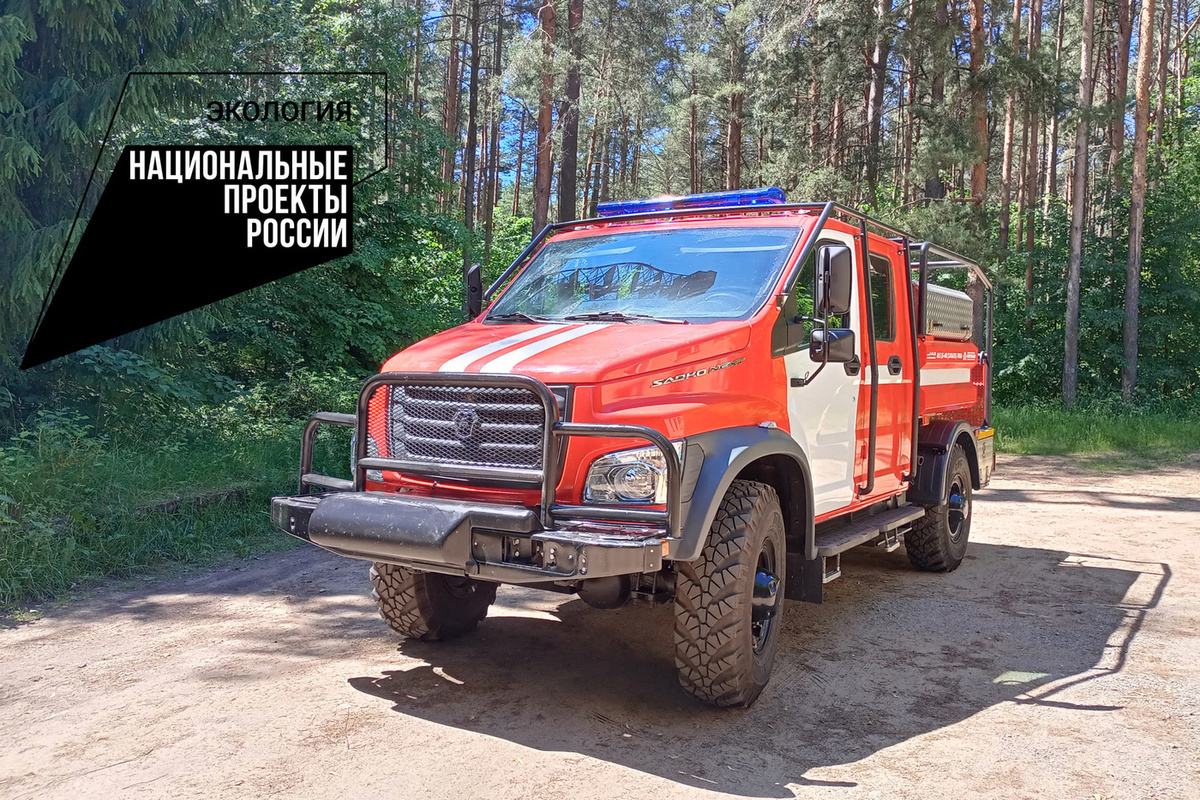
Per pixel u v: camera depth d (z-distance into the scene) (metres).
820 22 21.72
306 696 4.34
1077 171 22.23
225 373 13.27
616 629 5.57
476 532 3.75
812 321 4.85
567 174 20.98
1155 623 5.87
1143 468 14.47
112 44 8.44
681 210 5.51
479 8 26.56
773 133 27.53
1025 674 4.86
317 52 14.46
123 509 6.82
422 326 15.08
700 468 3.93
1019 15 27.31
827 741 3.93
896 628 5.71
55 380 8.85
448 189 16.41
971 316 8.09
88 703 4.20
